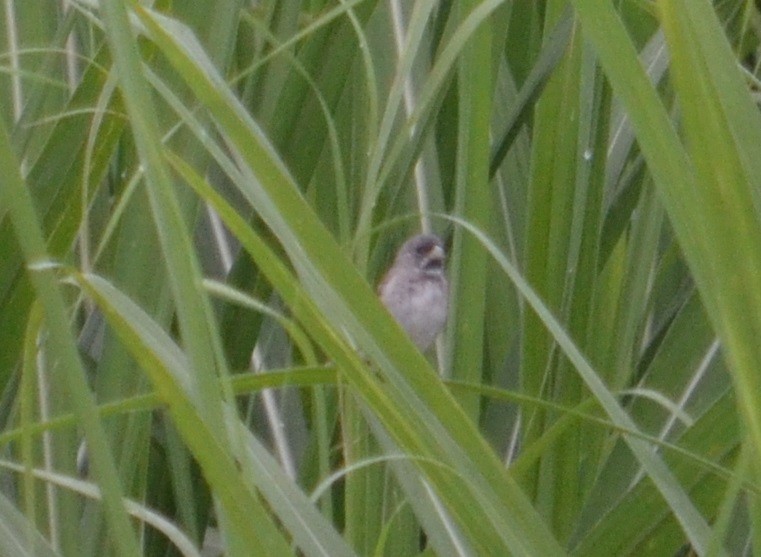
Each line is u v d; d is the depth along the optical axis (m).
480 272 4.37
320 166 5.13
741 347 2.33
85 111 3.58
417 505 3.13
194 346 2.13
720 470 2.77
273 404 5.05
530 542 2.64
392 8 5.29
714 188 2.30
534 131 4.60
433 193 5.21
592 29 2.38
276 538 2.12
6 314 4.17
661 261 5.17
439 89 4.92
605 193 4.99
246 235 2.43
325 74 4.90
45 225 4.27
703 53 2.32
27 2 4.66
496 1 2.88
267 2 4.99
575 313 4.65
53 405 4.10
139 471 4.32
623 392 3.66
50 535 3.97
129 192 2.92
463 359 4.38
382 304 2.55
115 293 2.59
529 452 3.43
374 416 3.22
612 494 4.32
